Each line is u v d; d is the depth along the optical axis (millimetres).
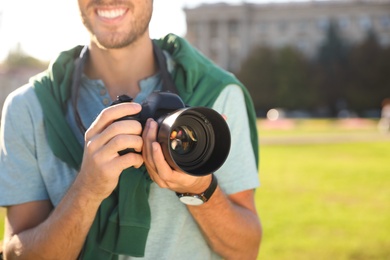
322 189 11672
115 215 1947
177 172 1689
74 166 2074
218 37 107062
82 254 2021
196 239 2084
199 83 2125
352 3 103375
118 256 1987
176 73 2184
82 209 1816
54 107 2109
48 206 2117
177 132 1672
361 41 92500
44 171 2092
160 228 2039
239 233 2018
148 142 1662
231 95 2143
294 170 15438
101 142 1707
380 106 88750
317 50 97562
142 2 2033
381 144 26312
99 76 2215
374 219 8406
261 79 90812
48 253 1902
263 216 8539
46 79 2182
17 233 2057
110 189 1775
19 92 2178
